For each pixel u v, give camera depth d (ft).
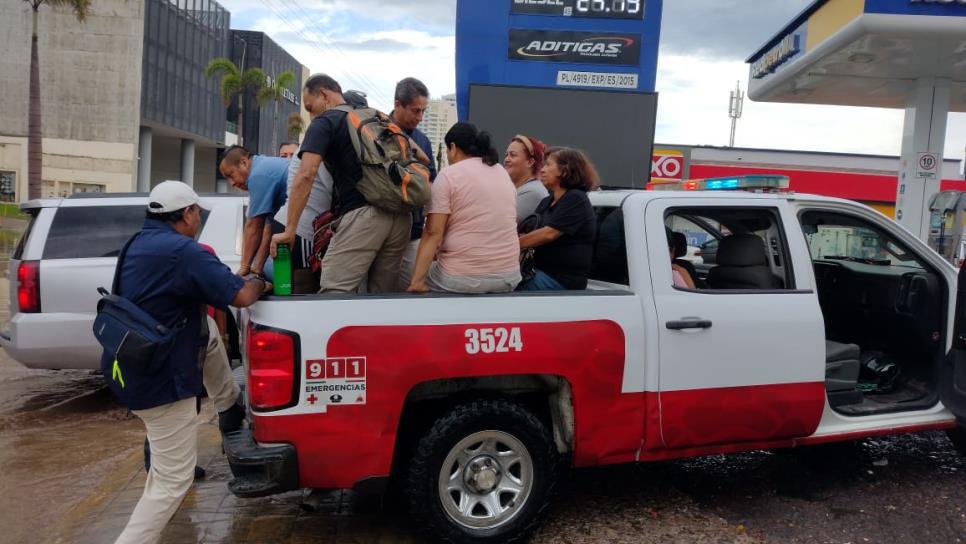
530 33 26.68
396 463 12.97
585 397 12.97
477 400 12.70
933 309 16.55
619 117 26.81
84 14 109.19
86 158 144.66
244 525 13.94
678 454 13.89
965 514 14.73
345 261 12.85
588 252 14.55
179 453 12.00
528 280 14.42
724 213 14.78
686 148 71.97
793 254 14.78
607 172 26.89
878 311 17.99
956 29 37.55
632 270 13.66
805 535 13.79
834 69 47.21
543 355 12.63
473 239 12.87
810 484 16.29
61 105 143.23
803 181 97.96
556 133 26.71
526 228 15.61
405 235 13.48
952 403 15.61
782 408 14.25
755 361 14.02
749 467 17.31
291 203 12.39
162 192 11.98
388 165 12.40
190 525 13.93
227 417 14.01
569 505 15.07
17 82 142.20
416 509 12.32
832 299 19.33
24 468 16.96
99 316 11.50
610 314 13.14
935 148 48.93
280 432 11.61
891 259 20.18
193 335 11.94
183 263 11.53
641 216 13.97
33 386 24.43
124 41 143.64
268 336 11.58
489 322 12.44
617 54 26.71
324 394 11.71
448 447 12.35
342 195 13.01
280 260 12.19
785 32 49.37
